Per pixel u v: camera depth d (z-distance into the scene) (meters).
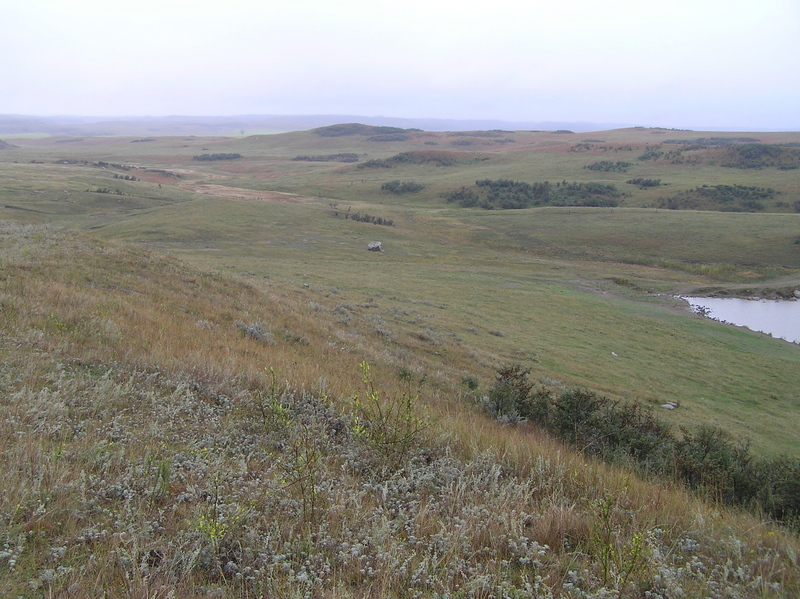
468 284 52.12
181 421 6.05
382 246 80.69
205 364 8.53
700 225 92.50
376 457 5.74
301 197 143.75
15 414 5.14
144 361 8.06
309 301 28.64
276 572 3.43
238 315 17.73
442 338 26.77
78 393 6.17
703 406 24.42
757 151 183.38
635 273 69.31
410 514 4.54
